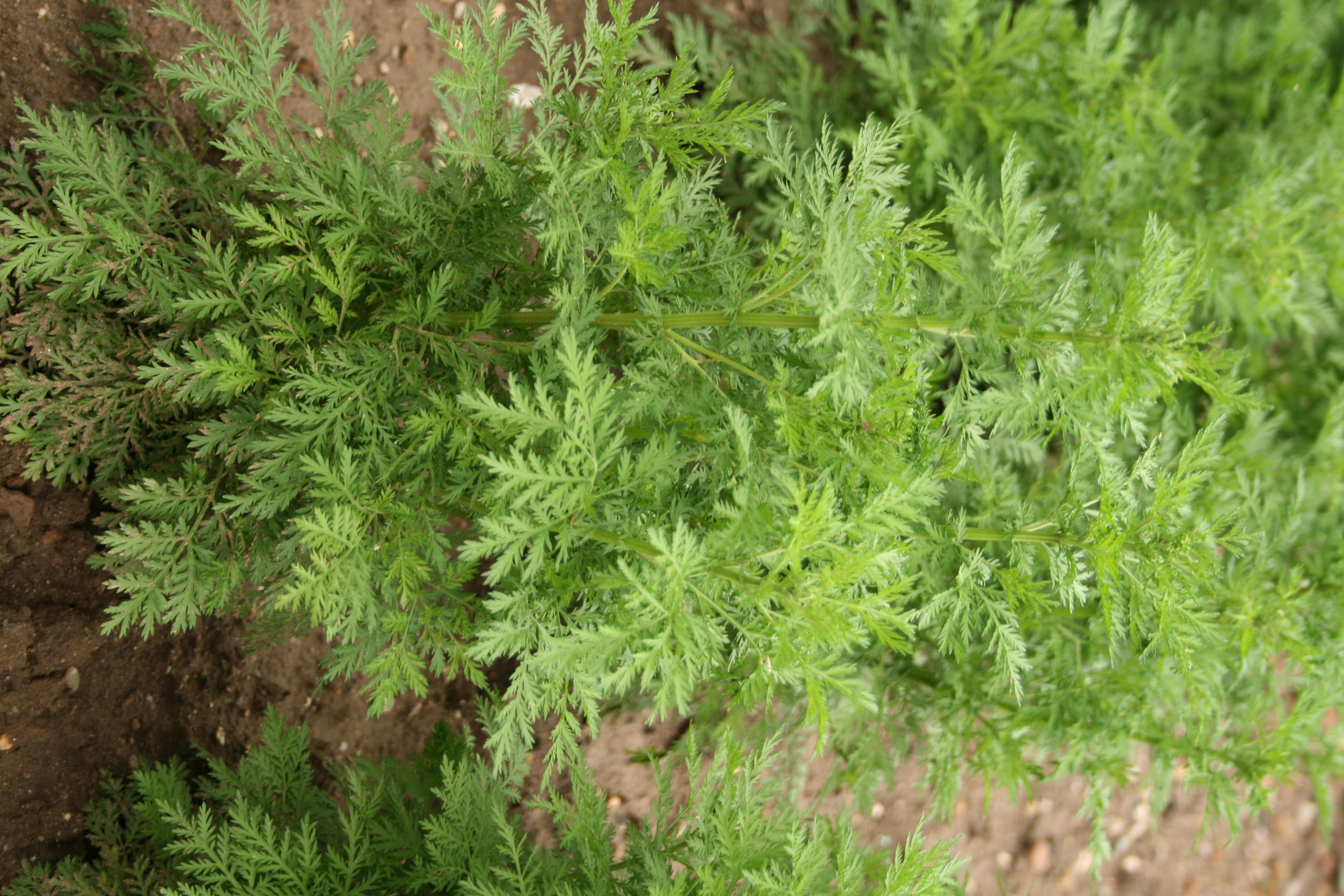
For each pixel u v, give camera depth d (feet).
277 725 3.59
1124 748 4.15
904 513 3.04
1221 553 3.55
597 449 3.06
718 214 3.48
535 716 3.19
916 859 3.21
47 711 3.53
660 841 3.44
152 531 3.26
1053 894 4.90
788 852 3.28
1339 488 4.50
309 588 3.12
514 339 3.43
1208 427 3.22
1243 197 4.36
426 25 3.94
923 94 4.35
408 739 3.93
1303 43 4.68
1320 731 4.24
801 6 4.41
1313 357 4.89
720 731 4.05
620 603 3.11
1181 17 4.68
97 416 3.36
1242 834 5.57
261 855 3.31
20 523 3.46
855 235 3.13
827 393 3.12
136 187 3.41
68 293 3.30
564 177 3.19
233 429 3.29
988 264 4.26
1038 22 4.13
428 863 3.47
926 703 4.17
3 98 3.44
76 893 3.52
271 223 3.42
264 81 3.34
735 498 3.00
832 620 2.95
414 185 3.82
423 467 3.29
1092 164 4.19
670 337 3.20
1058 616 3.91
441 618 3.29
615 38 3.16
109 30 3.54
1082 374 3.13
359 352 3.28
